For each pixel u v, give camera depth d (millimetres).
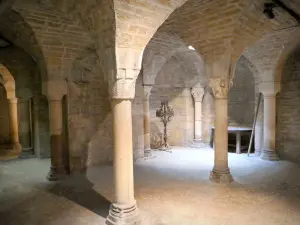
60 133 6078
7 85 9695
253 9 4594
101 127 7230
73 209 4355
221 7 4465
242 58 8273
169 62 9984
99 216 4082
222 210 4262
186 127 10219
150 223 3818
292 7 4676
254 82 9141
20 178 6090
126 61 3490
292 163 7270
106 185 5602
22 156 8039
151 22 3549
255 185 5469
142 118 8055
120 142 3707
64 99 6473
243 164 7258
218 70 5312
